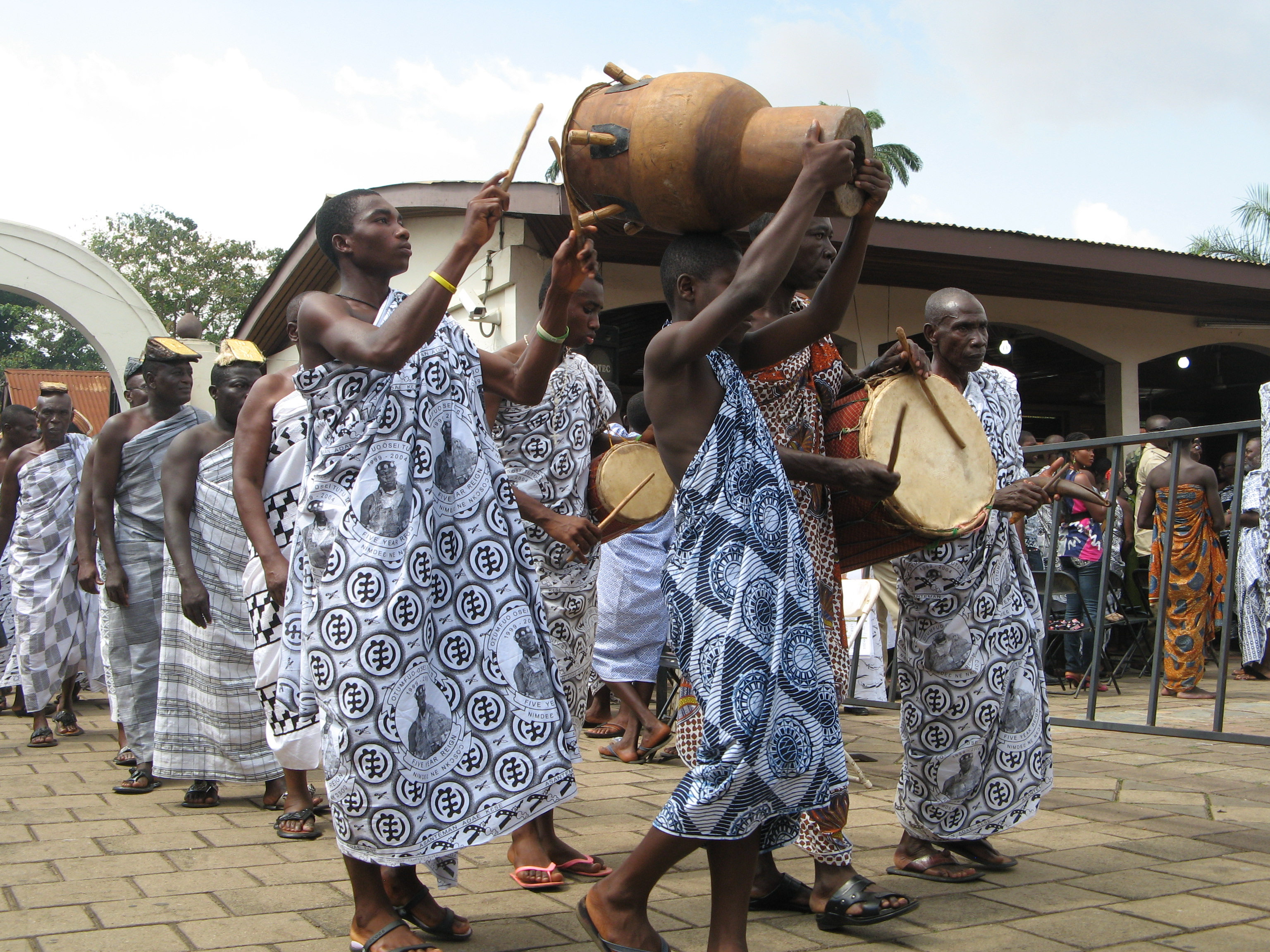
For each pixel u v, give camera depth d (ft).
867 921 8.71
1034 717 10.39
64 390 20.88
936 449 9.56
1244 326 42.42
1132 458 34.94
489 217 7.80
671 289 8.02
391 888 8.71
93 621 21.56
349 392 8.26
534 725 8.32
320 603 8.04
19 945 8.32
